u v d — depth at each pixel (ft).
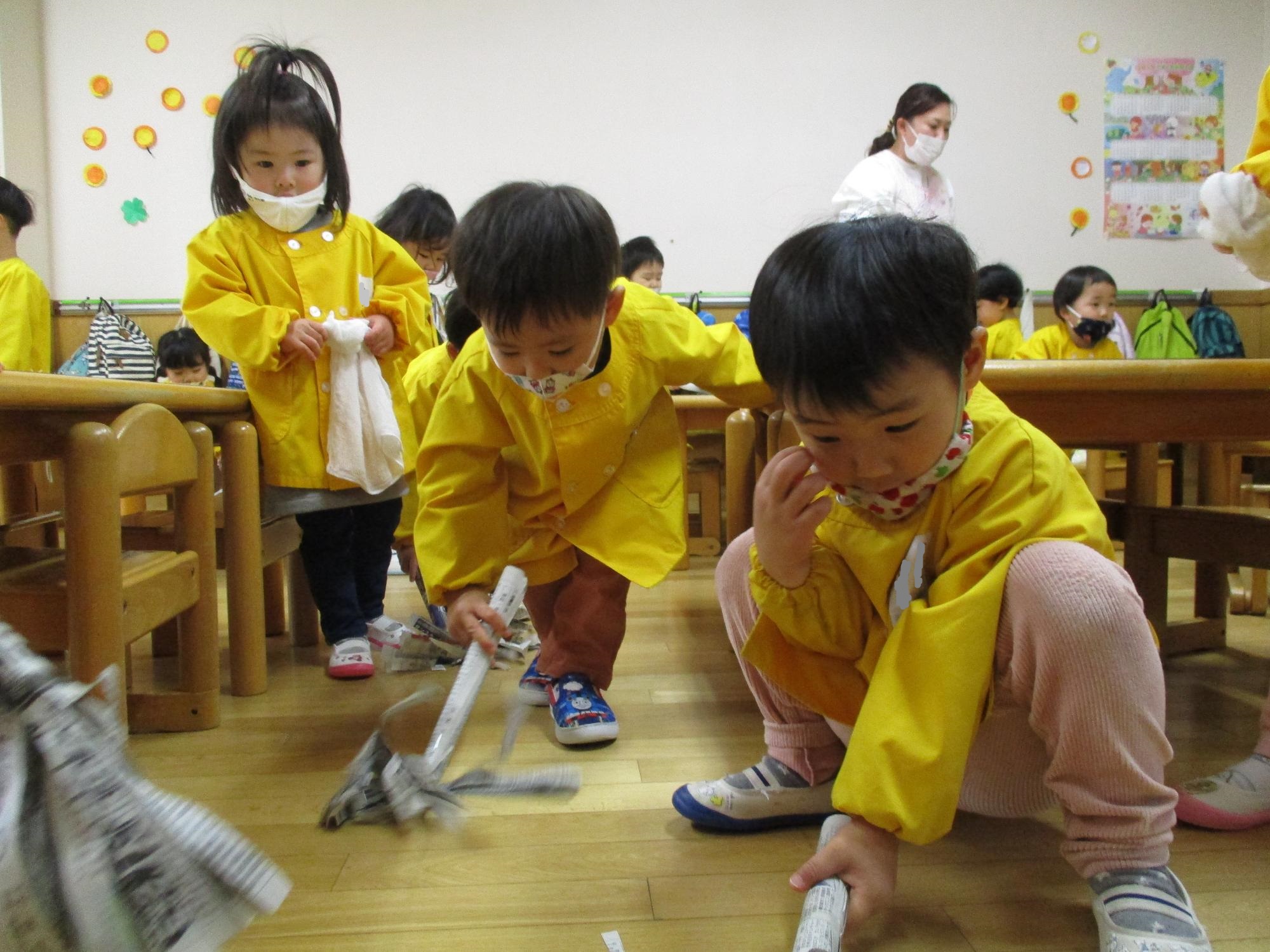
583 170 11.39
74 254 11.11
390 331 5.04
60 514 4.88
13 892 1.38
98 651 3.05
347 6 11.11
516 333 2.90
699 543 9.02
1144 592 5.10
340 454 4.81
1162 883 2.10
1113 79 11.65
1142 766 2.10
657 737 3.78
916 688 2.15
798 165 11.50
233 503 4.50
